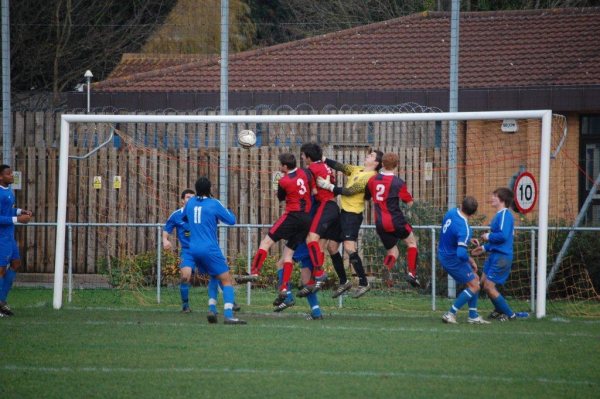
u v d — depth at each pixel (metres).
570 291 53.25
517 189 46.50
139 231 62.22
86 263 63.34
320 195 42.38
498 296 42.91
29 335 36.69
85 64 99.50
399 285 54.09
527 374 29.23
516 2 97.69
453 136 52.44
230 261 57.03
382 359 31.67
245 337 36.47
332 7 108.56
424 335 37.38
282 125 63.84
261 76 74.69
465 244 40.28
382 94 67.50
